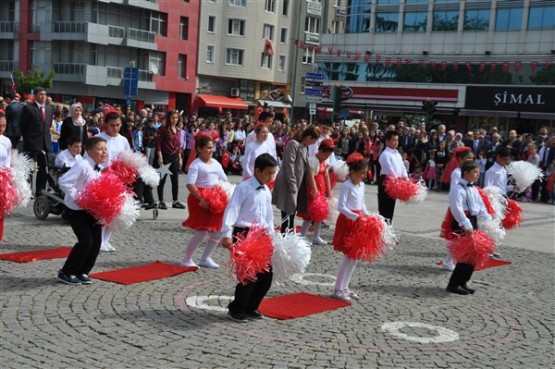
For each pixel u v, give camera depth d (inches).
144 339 202.2
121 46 1769.2
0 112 326.6
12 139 534.6
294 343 207.2
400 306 263.9
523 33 1425.9
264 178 233.9
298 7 2176.4
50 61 1733.5
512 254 404.5
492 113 1470.2
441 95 1545.3
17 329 204.7
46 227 386.6
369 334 222.8
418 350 208.7
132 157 338.6
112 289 259.3
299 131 408.8
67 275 262.2
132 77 978.7
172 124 486.3
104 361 181.5
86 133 433.7
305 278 303.0
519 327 243.0
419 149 856.9
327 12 2265.0
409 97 1606.8
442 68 1562.5
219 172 310.3
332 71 1780.3
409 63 1620.3
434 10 1573.6
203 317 229.5
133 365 179.6
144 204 445.1
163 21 1861.5
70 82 1727.4
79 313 225.1
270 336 212.7
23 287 253.6
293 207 363.6
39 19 1738.4
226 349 197.2
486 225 298.8
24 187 289.6
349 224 264.2
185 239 377.7
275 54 2134.6
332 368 186.4
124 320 220.5
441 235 330.3
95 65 1713.8
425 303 271.1
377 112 1684.3
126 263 306.5
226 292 266.1
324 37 1787.6
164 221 436.5
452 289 292.7
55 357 182.5
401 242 419.8
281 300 259.9
